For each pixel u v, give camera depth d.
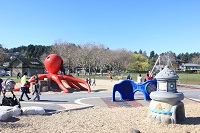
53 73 28.00
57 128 9.45
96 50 102.50
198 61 158.50
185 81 49.03
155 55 183.00
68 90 27.73
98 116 11.84
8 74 83.81
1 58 92.88
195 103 16.88
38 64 88.06
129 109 13.95
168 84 10.01
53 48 94.38
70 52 92.31
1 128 9.09
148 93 19.45
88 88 27.08
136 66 117.81
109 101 18.67
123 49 125.69
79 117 11.62
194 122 10.12
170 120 9.70
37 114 12.02
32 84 24.56
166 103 9.82
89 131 8.98
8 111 10.77
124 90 19.72
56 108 14.06
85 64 96.56
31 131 8.93
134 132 8.48
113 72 110.81
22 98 19.69
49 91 26.55
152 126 9.52
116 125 9.87
